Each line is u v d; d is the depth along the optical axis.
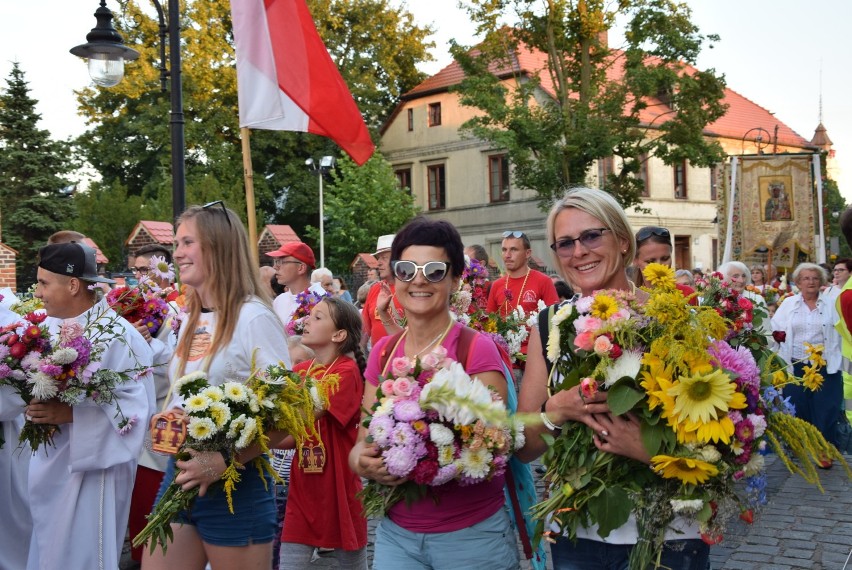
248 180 6.85
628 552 2.64
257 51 7.17
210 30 36.44
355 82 39.06
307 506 4.18
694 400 2.37
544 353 2.85
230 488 3.13
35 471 4.21
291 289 7.85
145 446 4.43
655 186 37.06
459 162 37.53
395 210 34.59
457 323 3.07
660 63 27.45
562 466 2.59
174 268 7.68
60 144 32.41
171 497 3.28
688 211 38.34
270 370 3.30
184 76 36.00
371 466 2.67
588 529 2.68
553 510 2.63
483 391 2.54
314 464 4.15
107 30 8.91
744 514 2.55
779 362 3.24
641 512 2.52
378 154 35.78
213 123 37.34
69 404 4.07
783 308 8.92
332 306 4.43
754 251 19.73
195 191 33.69
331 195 35.03
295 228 40.47
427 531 2.79
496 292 8.13
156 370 5.15
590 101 28.16
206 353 3.53
